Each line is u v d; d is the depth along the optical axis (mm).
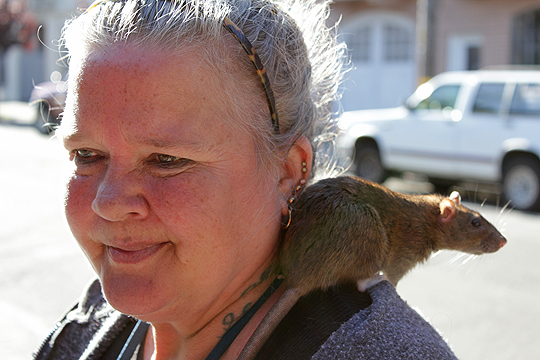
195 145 975
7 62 25047
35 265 5125
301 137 1163
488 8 12664
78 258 5367
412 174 9086
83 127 1002
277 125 1097
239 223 1048
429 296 4516
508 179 7711
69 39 1095
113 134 979
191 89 969
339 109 1498
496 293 4551
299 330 1064
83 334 1419
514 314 4129
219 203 1010
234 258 1057
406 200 1865
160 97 958
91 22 1016
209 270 1033
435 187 9219
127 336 1359
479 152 7852
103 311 1415
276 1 1219
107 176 1003
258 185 1070
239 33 1017
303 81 1171
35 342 3699
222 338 1131
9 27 20156
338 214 1278
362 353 952
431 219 1991
